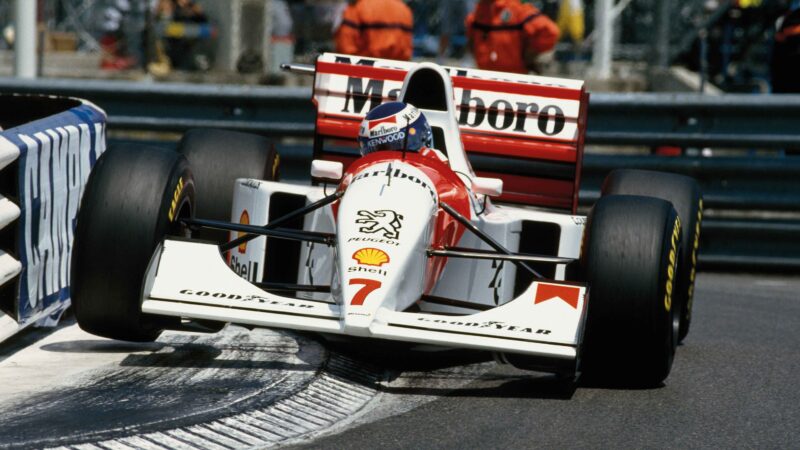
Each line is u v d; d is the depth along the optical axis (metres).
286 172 37.41
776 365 21.78
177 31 71.62
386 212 18.59
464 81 25.66
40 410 16.27
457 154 22.34
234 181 23.94
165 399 16.97
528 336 17.17
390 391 18.56
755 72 68.69
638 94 35.97
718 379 20.39
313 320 17.05
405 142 20.23
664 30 70.56
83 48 76.00
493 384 19.33
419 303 19.77
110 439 14.89
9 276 19.05
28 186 19.91
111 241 18.27
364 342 18.89
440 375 19.88
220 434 15.52
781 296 30.95
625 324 18.44
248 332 21.86
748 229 35.56
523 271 22.66
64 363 19.14
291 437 15.73
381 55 38.28
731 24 67.62
